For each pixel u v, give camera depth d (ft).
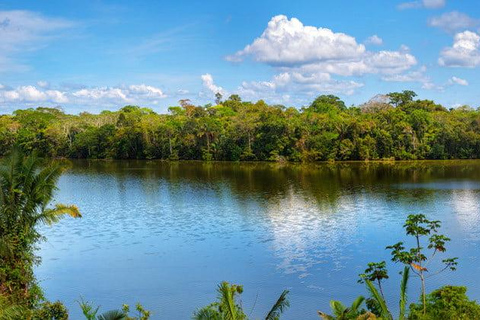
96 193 232.53
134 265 116.88
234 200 202.59
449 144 405.18
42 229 154.71
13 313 66.95
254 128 432.66
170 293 98.99
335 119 421.18
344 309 67.21
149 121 495.82
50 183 92.17
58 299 96.78
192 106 634.43
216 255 123.13
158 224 160.45
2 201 86.94
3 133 514.27
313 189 229.25
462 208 172.35
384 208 175.83
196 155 453.99
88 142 493.36
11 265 84.99
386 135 396.16
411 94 504.43
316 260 116.57
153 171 339.98
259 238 138.00
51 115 632.79
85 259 122.11
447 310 65.31
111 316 59.36
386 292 95.76
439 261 112.68
